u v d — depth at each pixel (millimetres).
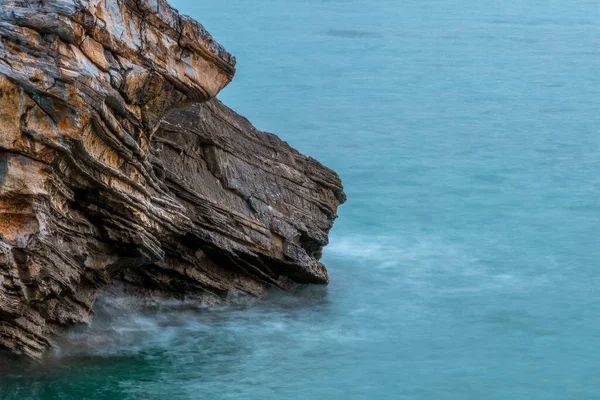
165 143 50812
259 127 101875
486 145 97938
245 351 50750
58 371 45719
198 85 46969
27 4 40062
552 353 53750
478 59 135500
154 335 50812
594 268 66688
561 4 177750
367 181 85812
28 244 40250
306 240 58094
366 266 65062
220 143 53219
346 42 142375
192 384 46906
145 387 45906
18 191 40062
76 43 41000
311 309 56938
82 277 45438
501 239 71750
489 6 175375
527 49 142125
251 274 55125
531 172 89125
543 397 49062
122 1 43188
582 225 75375
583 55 138875
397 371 50438
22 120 39781
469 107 112500
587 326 57375
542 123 106750
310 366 50062
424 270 65062
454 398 48312
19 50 39688
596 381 50812
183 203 51125
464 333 55625
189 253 51969
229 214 52812
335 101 112250
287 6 167750
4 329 42656
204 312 53594
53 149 40406
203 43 46469
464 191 83500
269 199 55625
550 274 65438
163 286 52062
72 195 42750
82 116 40562
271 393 46938
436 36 149375
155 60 44594
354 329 54844
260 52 133375
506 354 53344
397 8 171375
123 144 43906
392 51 138625
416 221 75250
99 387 45188
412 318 57188
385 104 112438
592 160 93375
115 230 45312
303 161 58375
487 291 61844
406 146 97062
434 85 121562
